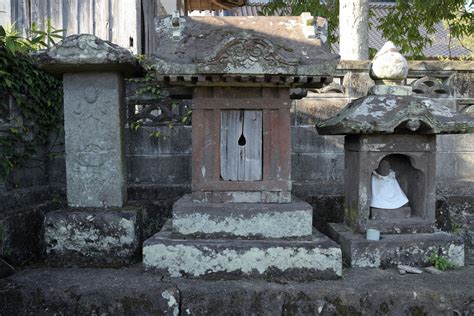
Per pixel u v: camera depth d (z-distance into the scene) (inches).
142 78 209.5
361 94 215.3
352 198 172.6
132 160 211.0
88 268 155.2
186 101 213.2
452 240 157.9
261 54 135.3
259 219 147.6
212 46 147.3
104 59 154.2
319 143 213.3
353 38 242.4
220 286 134.3
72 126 167.6
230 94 152.3
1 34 164.7
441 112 159.9
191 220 148.5
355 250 155.7
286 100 152.5
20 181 181.5
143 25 294.5
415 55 385.1
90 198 168.6
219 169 154.1
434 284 137.7
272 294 131.3
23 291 132.6
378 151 163.5
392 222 165.3
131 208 169.2
